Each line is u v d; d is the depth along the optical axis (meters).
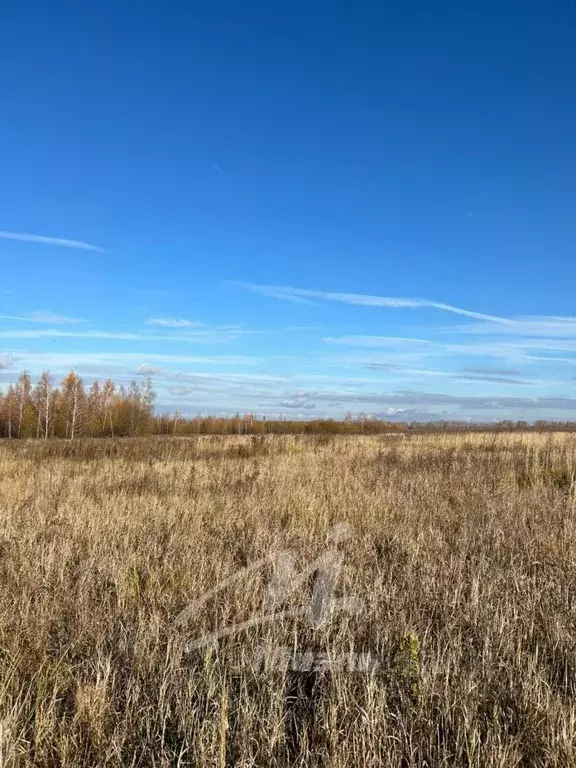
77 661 4.21
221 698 3.43
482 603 5.02
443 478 12.73
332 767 2.88
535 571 6.07
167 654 4.00
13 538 7.16
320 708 3.44
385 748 3.13
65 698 3.75
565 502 9.43
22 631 4.46
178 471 13.73
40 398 54.50
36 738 3.18
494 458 15.59
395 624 4.62
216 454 19.17
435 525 8.29
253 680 3.86
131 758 3.18
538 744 3.15
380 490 10.81
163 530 7.95
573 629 4.56
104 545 6.89
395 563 6.32
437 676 3.83
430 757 3.08
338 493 10.44
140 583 5.75
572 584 5.60
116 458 17.55
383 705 3.41
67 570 5.99
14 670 3.81
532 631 4.51
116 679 3.94
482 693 3.64
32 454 18.06
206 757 2.99
